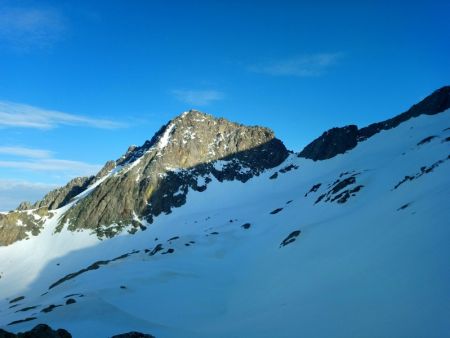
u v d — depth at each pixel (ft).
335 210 350.64
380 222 242.99
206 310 227.81
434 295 130.21
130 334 137.28
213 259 351.67
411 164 363.97
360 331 130.41
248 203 610.24
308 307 173.17
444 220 182.09
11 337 102.32
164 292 255.91
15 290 451.53
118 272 305.12
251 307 211.41
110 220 594.24
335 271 204.54
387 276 164.25
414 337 112.16
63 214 633.61
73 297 235.20
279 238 347.36
